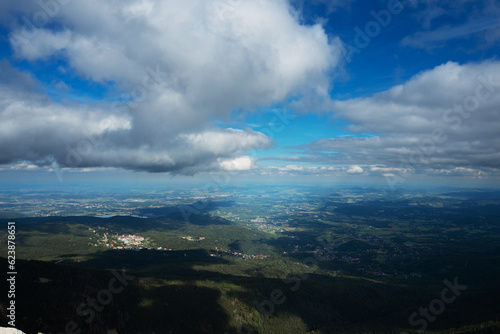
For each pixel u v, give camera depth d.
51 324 79.50
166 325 95.44
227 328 102.00
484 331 91.62
